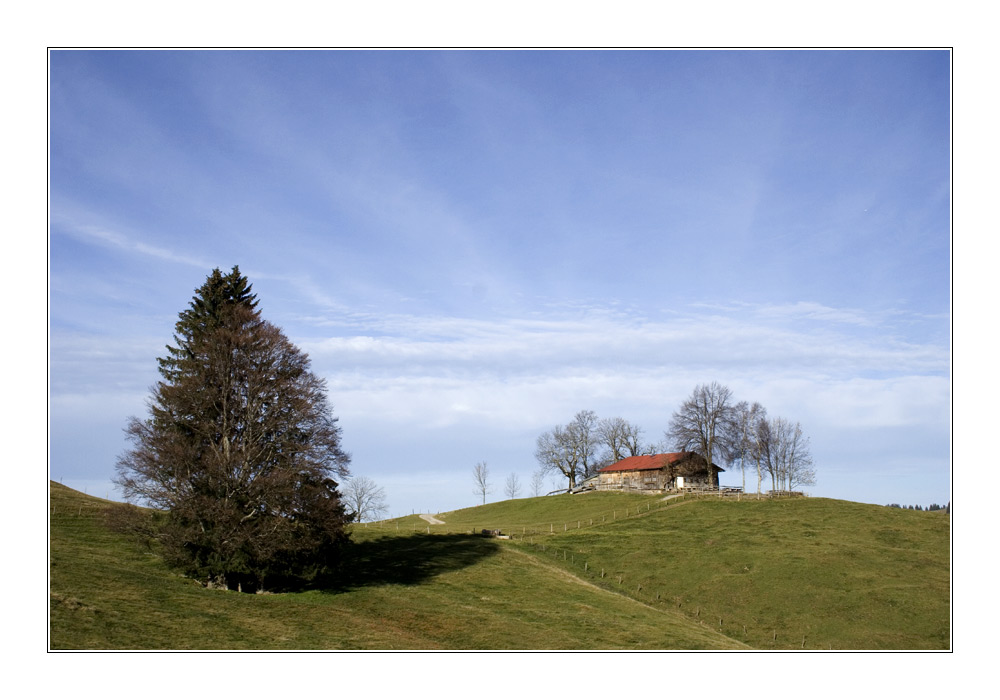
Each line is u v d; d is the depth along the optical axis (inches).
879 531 3134.8
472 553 2856.8
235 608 1739.7
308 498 1973.4
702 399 4697.3
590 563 2878.9
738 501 3895.2
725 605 2388.0
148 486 1909.4
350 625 1738.4
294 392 2044.8
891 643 2026.3
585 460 6028.5
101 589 1679.4
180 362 2145.7
